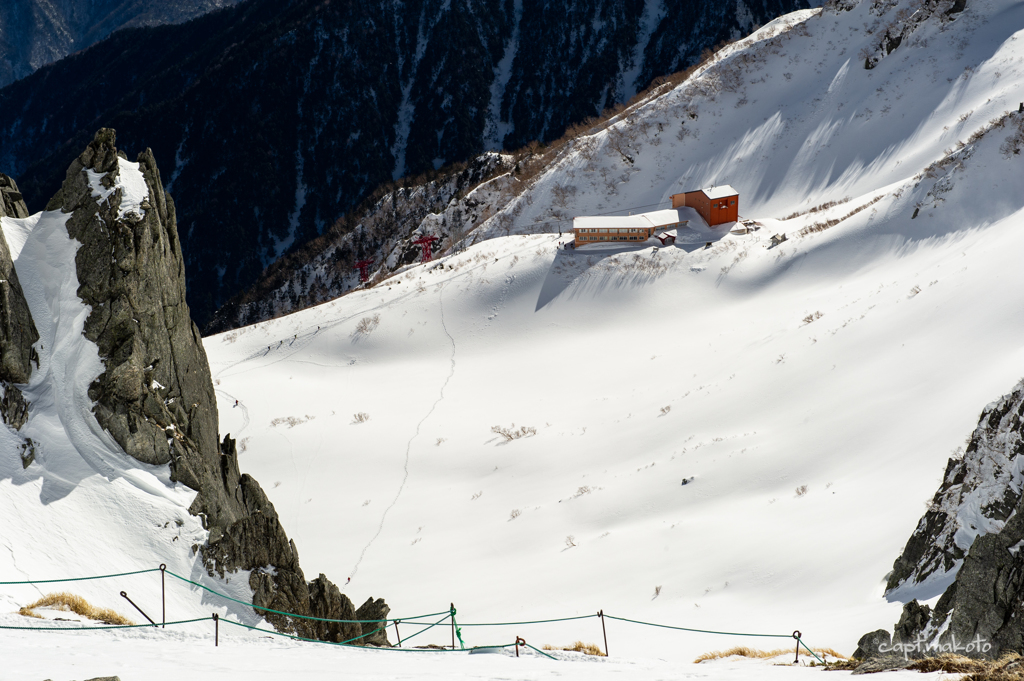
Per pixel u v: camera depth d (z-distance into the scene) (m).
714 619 36.50
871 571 36.75
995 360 53.97
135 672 13.53
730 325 89.81
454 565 51.03
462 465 67.81
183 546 27.19
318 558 54.84
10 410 27.17
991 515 31.36
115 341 29.22
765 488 51.72
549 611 42.12
